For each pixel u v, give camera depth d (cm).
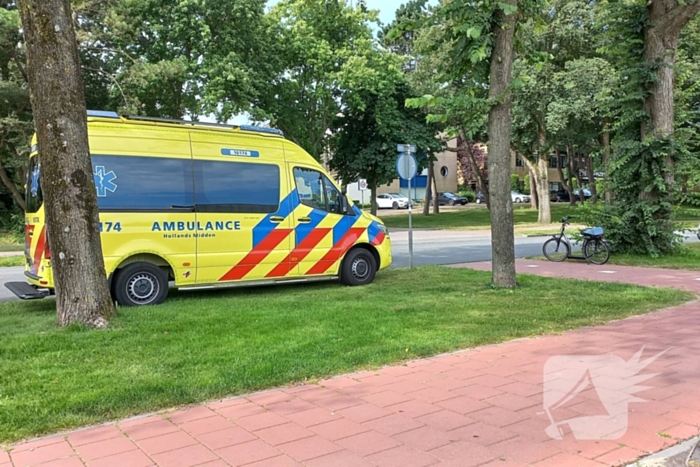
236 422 438
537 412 452
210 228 966
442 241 2452
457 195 6800
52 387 498
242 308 848
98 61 2520
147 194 916
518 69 2898
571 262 1585
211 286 976
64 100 686
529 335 707
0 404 457
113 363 567
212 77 2408
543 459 372
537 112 3234
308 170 1081
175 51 2534
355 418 442
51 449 392
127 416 452
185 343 639
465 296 957
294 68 3025
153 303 916
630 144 1590
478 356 616
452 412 453
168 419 446
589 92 2866
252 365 560
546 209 3634
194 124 970
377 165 3466
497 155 1030
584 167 5675
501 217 1038
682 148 1559
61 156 692
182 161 948
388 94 3244
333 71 2914
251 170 1012
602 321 780
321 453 381
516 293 980
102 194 881
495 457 374
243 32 2575
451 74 1102
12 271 1543
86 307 711
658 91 1573
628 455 378
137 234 905
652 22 1554
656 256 1590
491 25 1012
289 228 1045
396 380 535
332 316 783
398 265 1519
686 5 1477
